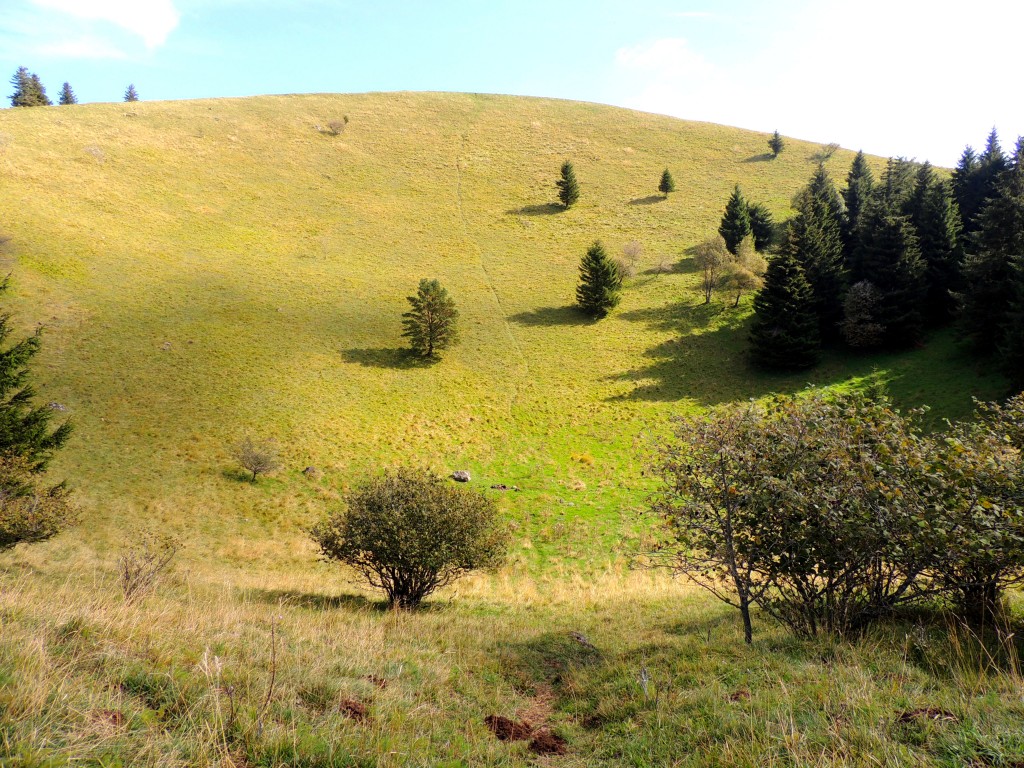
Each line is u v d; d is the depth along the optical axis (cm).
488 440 3847
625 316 5731
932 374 4038
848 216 5981
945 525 688
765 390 4375
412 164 9381
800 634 806
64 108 8381
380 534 1438
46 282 4744
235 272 5856
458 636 1059
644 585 1897
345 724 512
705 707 561
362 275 6316
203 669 527
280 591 1700
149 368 4003
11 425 1802
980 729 417
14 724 364
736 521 806
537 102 12375
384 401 4203
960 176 5566
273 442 3459
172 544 1719
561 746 569
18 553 1900
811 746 432
